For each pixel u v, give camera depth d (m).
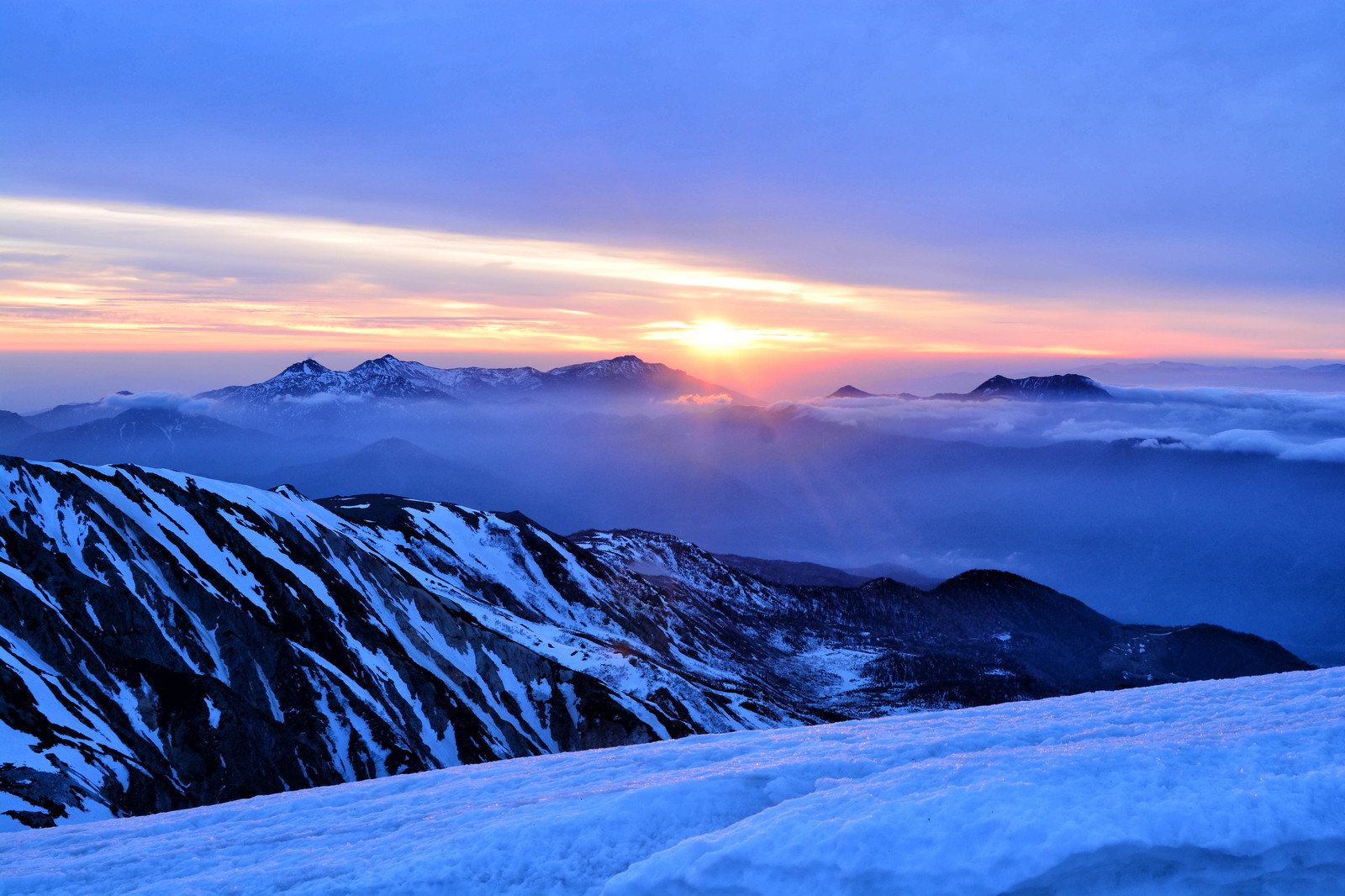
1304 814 12.60
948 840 12.56
